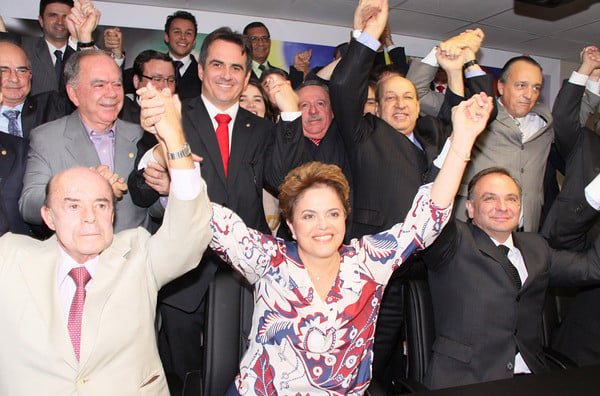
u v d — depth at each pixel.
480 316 1.93
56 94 2.63
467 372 1.90
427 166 2.37
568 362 2.01
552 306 2.39
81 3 2.47
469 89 2.38
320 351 1.47
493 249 2.00
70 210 1.39
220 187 2.11
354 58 2.08
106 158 2.14
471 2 4.36
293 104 2.01
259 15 4.82
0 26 3.31
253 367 1.48
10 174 2.11
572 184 2.56
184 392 1.53
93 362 1.37
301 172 1.55
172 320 2.18
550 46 5.70
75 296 1.43
